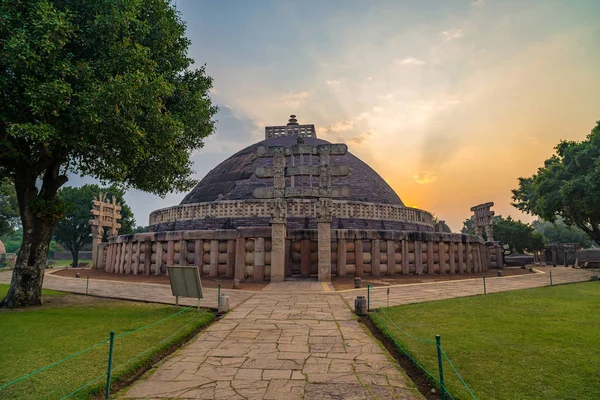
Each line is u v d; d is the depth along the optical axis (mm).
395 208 28250
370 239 23016
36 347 7336
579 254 35406
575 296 13688
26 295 12289
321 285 18078
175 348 7891
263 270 20781
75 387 5383
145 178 14797
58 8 10906
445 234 26016
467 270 27531
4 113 10023
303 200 25844
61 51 11023
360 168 35625
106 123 10539
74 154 12945
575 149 30234
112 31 10938
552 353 6777
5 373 5906
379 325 9320
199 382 5746
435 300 13195
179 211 27797
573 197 28312
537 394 5043
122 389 5559
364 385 5586
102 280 21812
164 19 13148
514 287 17219
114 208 38125
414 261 24422
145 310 11539
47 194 13094
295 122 41344
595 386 5277
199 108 14664
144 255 25422
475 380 5559
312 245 22578
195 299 13742
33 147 11609
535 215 42406
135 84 10516
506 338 7859
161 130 12188
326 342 7918
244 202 25609
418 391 5391
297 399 5102
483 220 37562
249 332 8805
